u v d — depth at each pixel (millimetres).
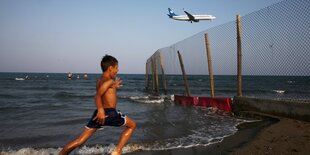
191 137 5656
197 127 6816
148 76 21438
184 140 5371
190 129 6578
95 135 5871
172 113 9477
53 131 6559
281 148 3926
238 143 4770
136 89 31047
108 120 3170
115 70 3328
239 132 5871
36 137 5855
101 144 5062
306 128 5211
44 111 10641
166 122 7637
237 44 7812
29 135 6059
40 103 14164
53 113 10055
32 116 9195
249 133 5578
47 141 5500
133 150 4617
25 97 18297
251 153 3762
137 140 5398
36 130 6676
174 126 7012
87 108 11891
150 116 8859
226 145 4766
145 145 4938
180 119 8148
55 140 5598
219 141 5172
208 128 6660
